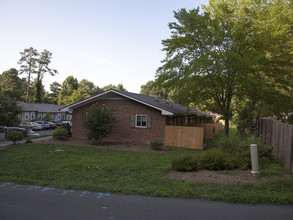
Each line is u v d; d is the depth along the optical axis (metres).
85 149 14.51
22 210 5.12
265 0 15.65
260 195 5.71
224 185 6.67
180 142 16.98
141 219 4.64
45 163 10.02
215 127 29.17
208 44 14.92
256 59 13.34
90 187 6.70
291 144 8.05
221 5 14.91
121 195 6.16
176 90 16.97
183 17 15.01
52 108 52.84
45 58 61.97
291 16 17.08
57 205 5.41
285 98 15.17
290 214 4.86
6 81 79.81
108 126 16.72
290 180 6.71
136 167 9.48
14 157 11.25
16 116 20.02
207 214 4.88
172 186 6.76
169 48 15.93
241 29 14.47
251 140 10.44
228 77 14.60
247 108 14.27
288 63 14.07
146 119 18.02
